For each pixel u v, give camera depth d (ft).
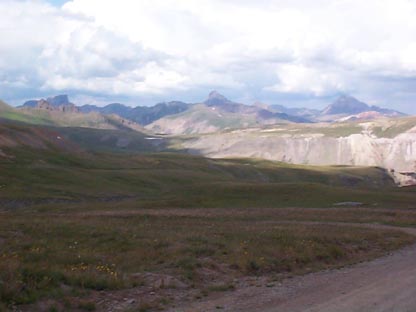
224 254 80.64
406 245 116.57
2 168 378.12
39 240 86.12
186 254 77.82
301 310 47.06
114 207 264.52
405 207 272.72
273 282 65.05
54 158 514.27
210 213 203.92
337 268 78.84
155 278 61.93
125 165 580.30
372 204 288.71
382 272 73.77
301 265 79.30
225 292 58.08
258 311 47.47
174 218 169.68
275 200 307.78
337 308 47.55
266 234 106.42
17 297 46.06
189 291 57.77
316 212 220.23
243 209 244.63
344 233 123.95
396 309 46.96
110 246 85.05
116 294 53.72
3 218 151.02
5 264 56.39
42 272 54.90
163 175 494.18
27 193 312.29
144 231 108.78
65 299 48.42
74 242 87.40
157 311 48.39
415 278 66.85
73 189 354.54
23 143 539.70
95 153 648.38
